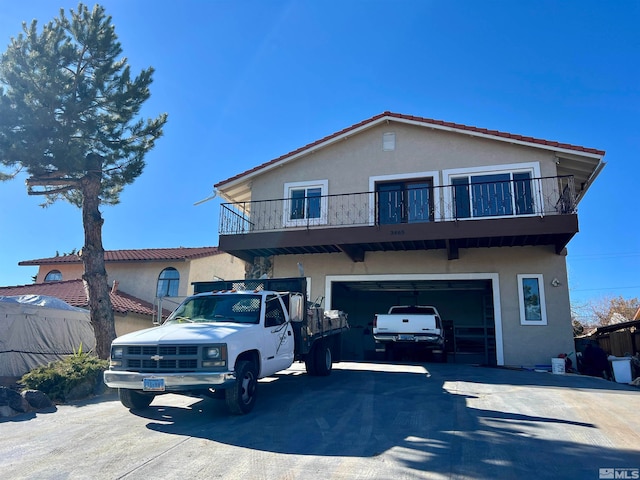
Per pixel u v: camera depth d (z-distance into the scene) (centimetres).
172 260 2145
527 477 432
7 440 558
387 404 735
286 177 1669
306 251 1575
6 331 1246
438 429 591
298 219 1620
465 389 887
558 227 1231
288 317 854
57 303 1442
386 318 1434
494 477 432
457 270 1466
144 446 525
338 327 1193
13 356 1247
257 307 773
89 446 530
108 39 1313
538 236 1300
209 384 610
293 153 1644
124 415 686
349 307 2142
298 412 681
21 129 1192
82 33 1289
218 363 620
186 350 626
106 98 1359
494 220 1287
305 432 577
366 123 1584
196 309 811
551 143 1394
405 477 430
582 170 1480
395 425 610
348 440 543
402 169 1545
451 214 1454
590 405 746
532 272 1406
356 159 1605
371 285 1748
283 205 1642
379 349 1744
